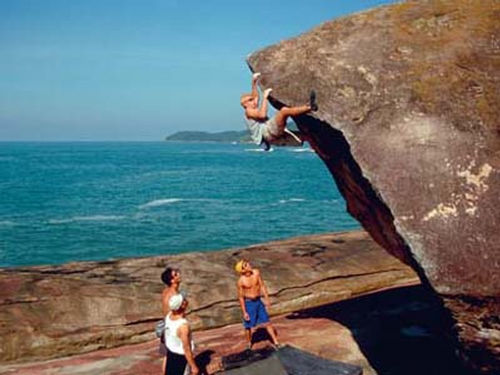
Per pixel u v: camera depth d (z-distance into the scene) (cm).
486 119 667
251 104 761
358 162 671
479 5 793
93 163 15088
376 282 1661
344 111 702
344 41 788
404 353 1005
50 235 3912
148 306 1369
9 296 1317
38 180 8850
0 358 1192
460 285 598
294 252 1744
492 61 715
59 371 1059
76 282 1410
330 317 1249
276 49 810
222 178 9562
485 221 611
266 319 1037
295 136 734
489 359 627
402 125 680
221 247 3578
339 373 803
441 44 750
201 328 1389
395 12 818
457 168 641
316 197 6525
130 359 1094
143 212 5122
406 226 625
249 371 798
